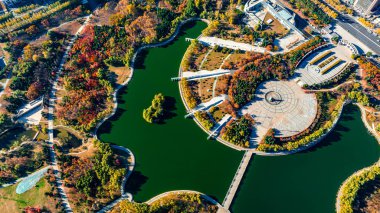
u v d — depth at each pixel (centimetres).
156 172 17125
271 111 18838
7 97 19388
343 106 19175
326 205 16112
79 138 18162
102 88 19850
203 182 16812
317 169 17175
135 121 18825
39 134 18338
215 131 18188
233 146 17825
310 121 18425
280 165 17338
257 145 17738
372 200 15875
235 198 16350
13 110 19025
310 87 19612
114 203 16125
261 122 18450
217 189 16600
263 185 16725
